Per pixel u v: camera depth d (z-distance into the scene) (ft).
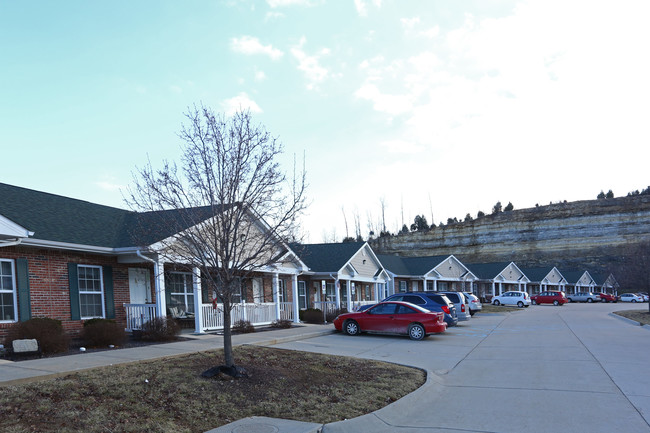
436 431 22.59
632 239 316.60
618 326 75.31
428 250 366.63
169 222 32.81
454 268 169.17
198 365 32.71
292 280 79.87
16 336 38.52
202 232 31.63
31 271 46.19
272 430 22.03
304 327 71.26
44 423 20.07
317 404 26.55
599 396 28.19
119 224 59.88
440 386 32.65
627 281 176.24
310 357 40.42
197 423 22.70
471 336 64.69
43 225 48.65
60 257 49.11
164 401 24.88
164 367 31.65
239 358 36.52
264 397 27.27
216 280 33.76
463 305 85.71
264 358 37.63
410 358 44.70
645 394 28.45
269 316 71.77
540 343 54.60
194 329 61.26
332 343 54.85
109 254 53.36
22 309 44.78
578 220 339.16
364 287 122.31
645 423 22.80
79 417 21.20
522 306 164.76
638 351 46.37
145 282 59.57
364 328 63.72
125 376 28.45
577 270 300.40
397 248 375.66
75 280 50.29
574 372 35.86
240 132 31.53
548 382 32.55
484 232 358.23
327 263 95.86
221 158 30.86
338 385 31.09
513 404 27.09
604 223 331.57
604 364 38.93
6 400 22.27
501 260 337.31
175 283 63.82
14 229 36.42
